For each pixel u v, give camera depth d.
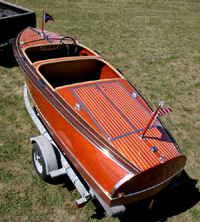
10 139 4.32
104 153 2.93
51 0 14.85
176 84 7.05
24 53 4.82
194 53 9.48
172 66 8.16
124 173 2.75
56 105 3.52
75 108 3.49
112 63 7.80
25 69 4.39
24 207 3.23
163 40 10.57
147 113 3.74
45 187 3.57
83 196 2.98
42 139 3.51
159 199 3.68
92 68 5.16
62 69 4.77
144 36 10.80
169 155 3.13
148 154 3.01
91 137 3.09
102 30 10.92
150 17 14.03
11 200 3.29
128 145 3.06
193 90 6.84
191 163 4.38
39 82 3.97
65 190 3.58
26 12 7.39
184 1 18.84
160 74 7.52
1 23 6.33
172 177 3.11
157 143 3.24
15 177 3.63
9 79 6.22
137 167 2.80
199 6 17.70
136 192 2.80
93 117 3.38
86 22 11.74
